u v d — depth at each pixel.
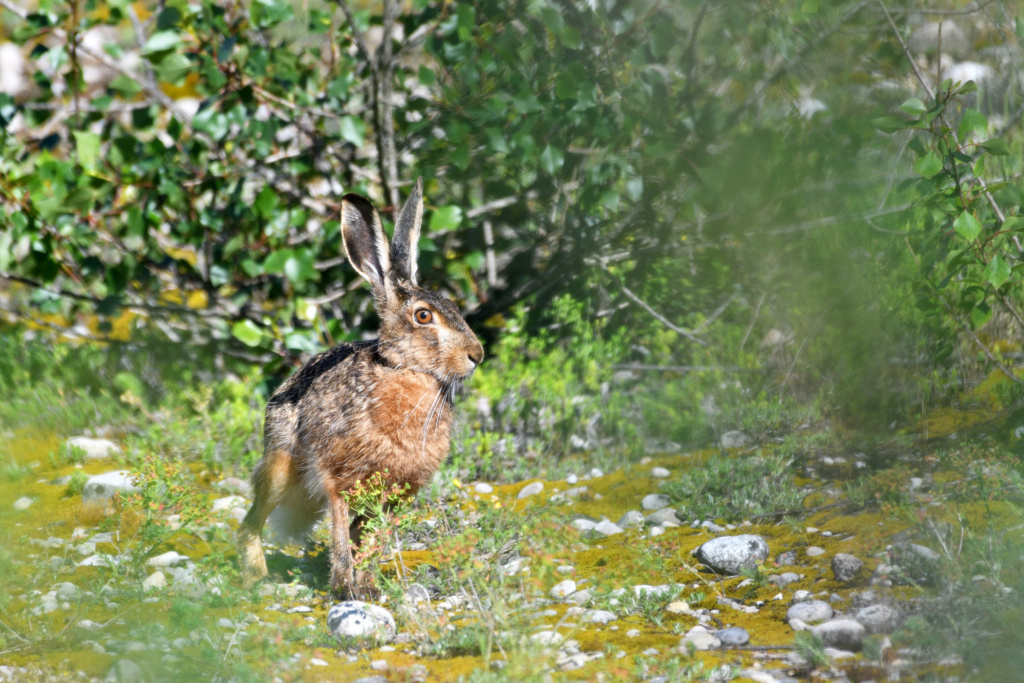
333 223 13.61
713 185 11.59
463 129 12.29
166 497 8.45
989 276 8.28
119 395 13.70
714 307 14.11
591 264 13.93
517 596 7.09
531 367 13.15
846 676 5.96
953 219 8.54
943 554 6.95
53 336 15.77
